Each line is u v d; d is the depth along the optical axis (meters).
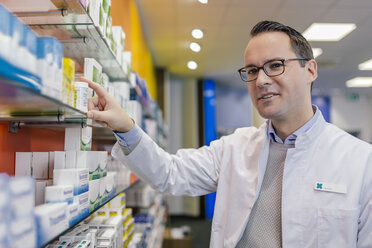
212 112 7.02
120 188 1.57
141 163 1.10
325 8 3.50
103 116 0.90
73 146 1.07
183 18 3.79
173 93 7.24
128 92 1.80
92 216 1.40
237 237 1.08
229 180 1.23
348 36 4.38
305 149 1.08
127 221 1.59
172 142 7.11
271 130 1.14
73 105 0.82
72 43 1.13
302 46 1.02
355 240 0.97
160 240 3.40
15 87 0.50
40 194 0.86
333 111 8.81
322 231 0.99
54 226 0.68
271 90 1.00
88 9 0.94
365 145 1.06
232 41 4.65
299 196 1.04
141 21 3.87
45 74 0.62
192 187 1.28
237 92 8.12
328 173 1.03
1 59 0.45
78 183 0.85
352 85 7.60
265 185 1.12
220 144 1.34
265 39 1.01
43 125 1.05
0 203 0.48
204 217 6.59
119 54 1.49
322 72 6.37
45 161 0.98
